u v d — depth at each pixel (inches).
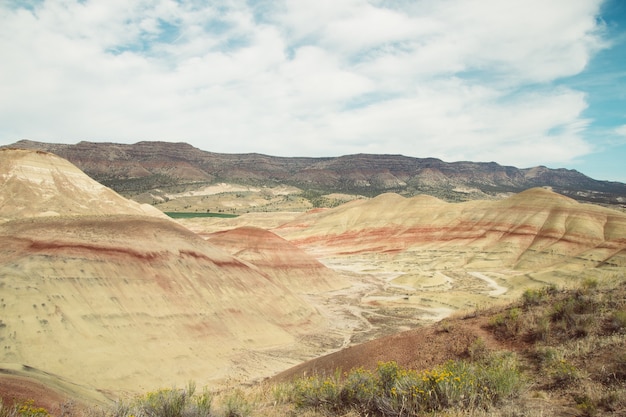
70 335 1003.9
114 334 1082.1
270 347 1397.6
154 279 1316.4
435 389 359.6
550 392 372.5
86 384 893.8
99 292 1162.0
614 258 3009.4
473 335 572.4
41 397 448.8
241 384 1066.1
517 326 554.3
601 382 367.2
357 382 406.9
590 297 565.6
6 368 552.7
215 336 1289.4
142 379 994.1
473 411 332.8
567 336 495.8
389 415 348.8
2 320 949.8
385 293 2790.4
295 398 444.5
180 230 1610.5
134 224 1461.6
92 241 1291.8
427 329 657.0
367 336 1684.3
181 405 377.7
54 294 1072.8
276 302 1699.1
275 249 2864.2
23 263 1121.4
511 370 391.9
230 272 1630.2
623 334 453.1
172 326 1219.9
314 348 1466.5
